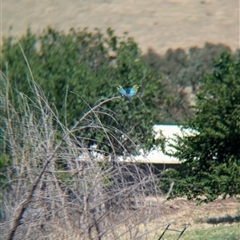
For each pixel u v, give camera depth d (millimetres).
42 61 76375
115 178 30859
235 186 68000
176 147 69812
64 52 77562
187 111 99875
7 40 79438
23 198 30297
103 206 30781
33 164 30609
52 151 30812
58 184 30703
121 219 30828
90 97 71562
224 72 70875
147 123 66500
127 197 30781
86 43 82562
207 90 70312
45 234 30453
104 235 30656
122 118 59719
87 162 30906
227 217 67000
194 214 64812
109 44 84000
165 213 39312
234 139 68812
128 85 76438
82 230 30344
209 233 54625
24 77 69375
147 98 77062
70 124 68188
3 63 74000
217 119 69375
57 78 72125
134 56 79812
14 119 35406
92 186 30156
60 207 30141
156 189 30516
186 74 158125
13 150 31812
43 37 80812
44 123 31609
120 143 31641
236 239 52000
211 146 69375
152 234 35656
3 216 31922
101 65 80688
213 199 68125
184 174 68750
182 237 51969
